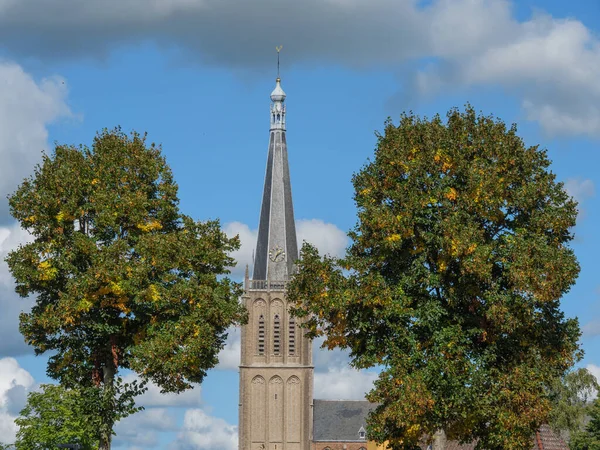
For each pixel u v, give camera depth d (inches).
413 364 2637.8
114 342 3002.0
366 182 2795.3
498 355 2723.9
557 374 2790.4
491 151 2736.2
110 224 2947.8
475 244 2588.6
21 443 4111.7
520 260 2596.0
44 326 2906.0
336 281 2731.3
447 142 2731.3
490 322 2684.5
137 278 2876.5
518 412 2618.1
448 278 2696.9
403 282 2677.2
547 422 2711.6
